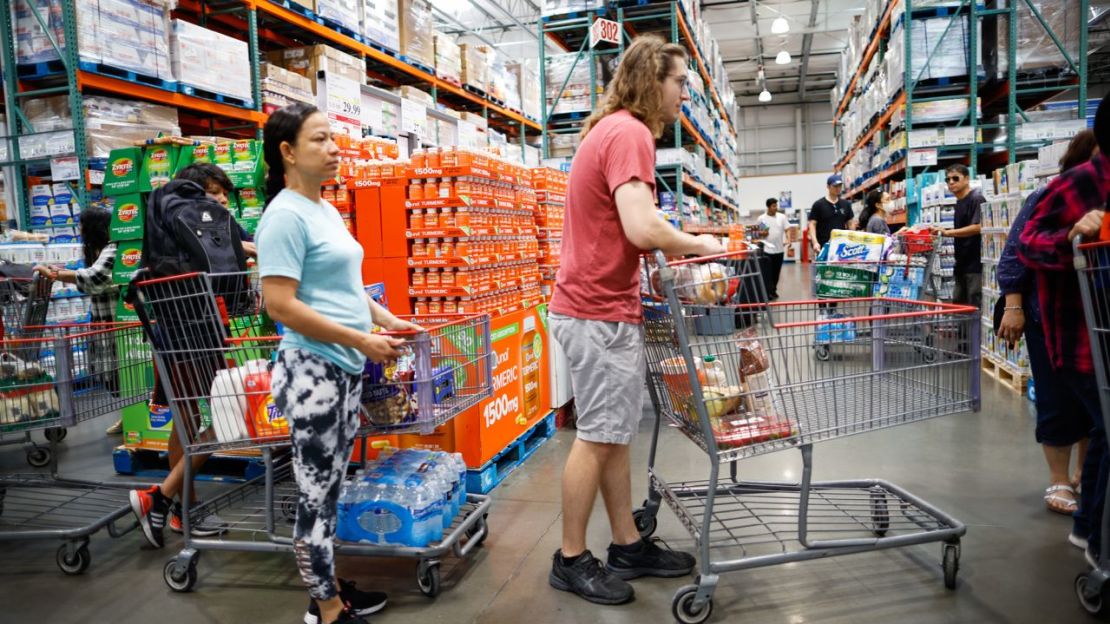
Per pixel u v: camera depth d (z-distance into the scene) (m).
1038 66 7.71
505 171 3.68
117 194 3.74
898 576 2.46
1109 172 2.06
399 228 3.32
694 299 2.15
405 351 2.11
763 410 2.19
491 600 2.36
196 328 2.41
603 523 2.99
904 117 8.35
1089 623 2.10
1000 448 3.80
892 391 2.33
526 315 3.91
